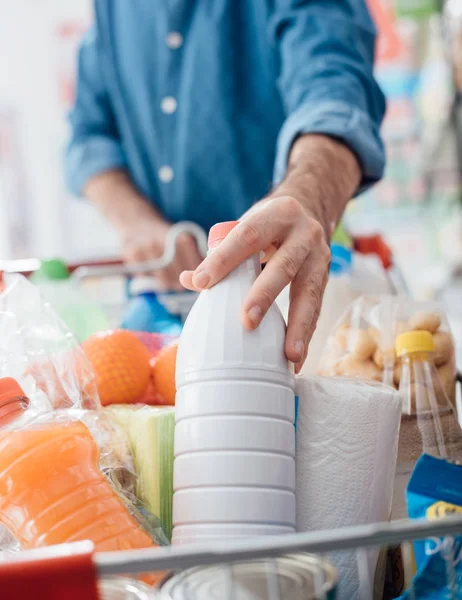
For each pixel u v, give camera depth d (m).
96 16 2.50
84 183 2.54
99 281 2.20
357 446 0.87
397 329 1.09
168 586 0.65
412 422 0.96
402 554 0.85
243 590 0.63
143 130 2.48
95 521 0.77
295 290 0.93
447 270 3.87
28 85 4.13
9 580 0.55
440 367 1.10
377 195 4.08
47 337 1.02
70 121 2.63
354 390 0.88
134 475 0.92
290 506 0.82
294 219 0.92
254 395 0.81
